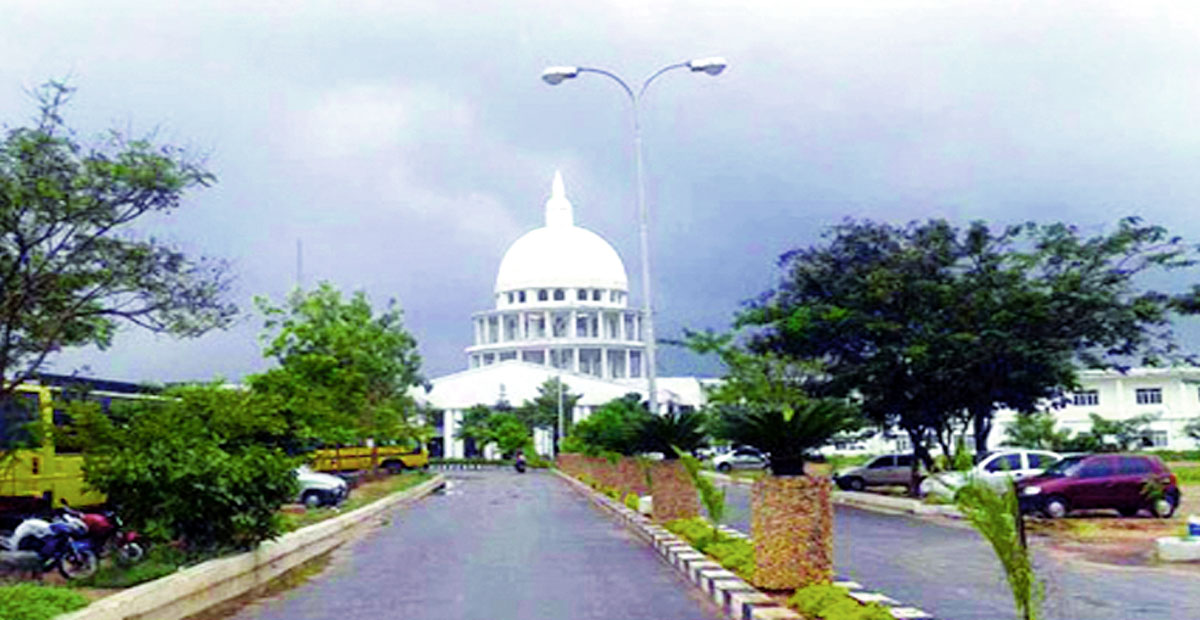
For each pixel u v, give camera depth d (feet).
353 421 127.24
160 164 52.49
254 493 53.06
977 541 70.64
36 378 57.77
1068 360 101.14
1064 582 51.26
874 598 43.88
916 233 111.55
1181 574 54.65
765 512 44.39
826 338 112.37
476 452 349.61
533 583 52.19
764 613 38.11
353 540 77.87
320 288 143.13
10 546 51.93
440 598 47.67
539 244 407.23
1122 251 104.27
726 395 113.39
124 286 53.78
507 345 401.70
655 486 77.77
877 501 108.47
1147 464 89.20
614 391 351.87
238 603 47.32
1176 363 105.19
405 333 173.47
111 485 50.96
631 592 48.85
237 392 62.23
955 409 112.37
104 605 36.45
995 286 105.60
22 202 49.67
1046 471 91.81
